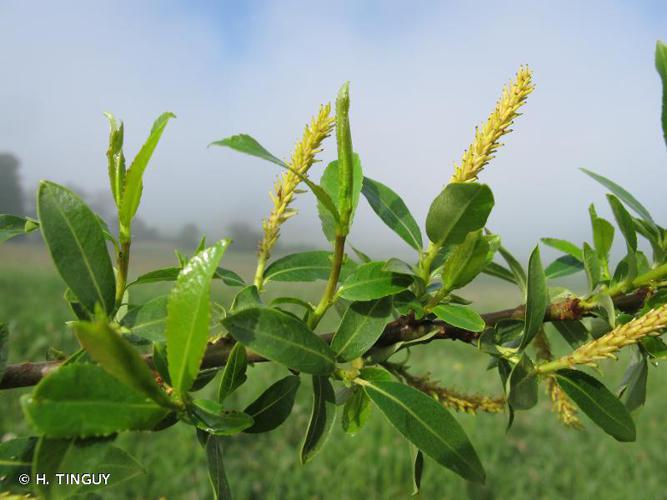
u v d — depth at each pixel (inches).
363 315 6.9
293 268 8.3
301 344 6.3
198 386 6.9
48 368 6.2
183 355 5.3
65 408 4.5
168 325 5.3
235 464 31.9
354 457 33.0
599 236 8.5
